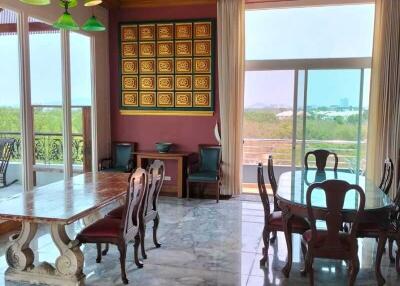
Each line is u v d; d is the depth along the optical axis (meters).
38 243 3.95
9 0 4.31
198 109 6.40
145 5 6.44
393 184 5.32
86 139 6.35
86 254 3.74
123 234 3.07
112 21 6.67
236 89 6.08
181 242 4.08
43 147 5.15
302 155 6.32
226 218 5.00
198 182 6.04
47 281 3.05
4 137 4.62
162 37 6.43
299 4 5.96
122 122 6.81
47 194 3.38
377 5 5.54
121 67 6.69
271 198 6.05
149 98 6.61
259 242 4.10
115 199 3.32
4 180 4.72
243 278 3.21
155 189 3.83
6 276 3.13
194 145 6.50
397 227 3.25
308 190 2.81
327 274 3.31
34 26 4.86
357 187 2.74
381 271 3.39
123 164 6.61
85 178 4.16
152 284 3.08
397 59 5.49
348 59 5.98
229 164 6.21
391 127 5.59
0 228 4.25
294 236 4.33
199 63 6.32
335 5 5.89
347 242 2.91
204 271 3.35
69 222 2.69
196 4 6.25
